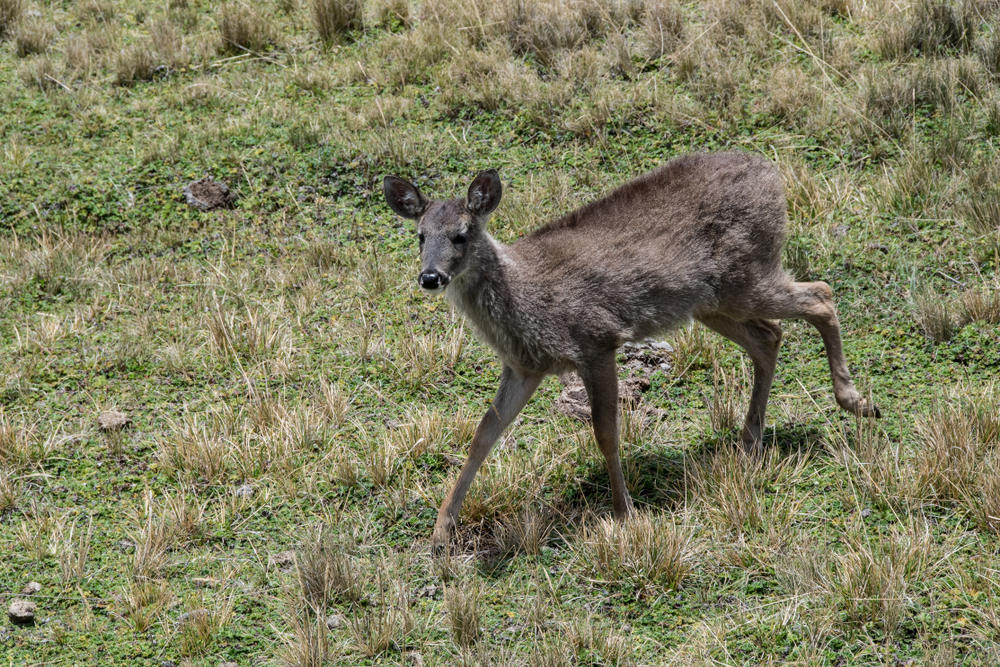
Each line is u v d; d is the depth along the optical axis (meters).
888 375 12.24
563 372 10.94
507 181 16.12
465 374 13.13
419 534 10.85
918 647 8.78
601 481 11.40
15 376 13.02
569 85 17.44
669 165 11.47
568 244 10.88
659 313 11.03
